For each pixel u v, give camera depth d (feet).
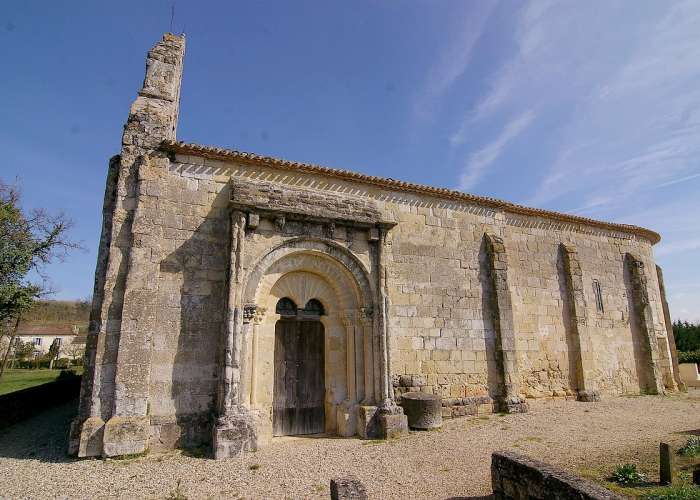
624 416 45.16
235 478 26.68
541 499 18.62
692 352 108.17
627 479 24.61
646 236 71.51
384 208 46.37
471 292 49.14
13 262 61.46
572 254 58.75
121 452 30.04
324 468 28.71
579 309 57.26
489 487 24.67
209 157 38.19
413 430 39.52
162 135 36.65
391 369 40.22
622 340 62.90
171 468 28.32
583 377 55.01
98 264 34.12
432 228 48.67
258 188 37.47
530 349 53.42
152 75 39.11
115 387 30.91
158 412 32.37
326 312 41.16
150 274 33.60
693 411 48.34
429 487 25.14
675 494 20.88
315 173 42.78
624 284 65.87
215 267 36.37
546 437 36.24
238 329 34.04
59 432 39.47
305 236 38.68
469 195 50.88
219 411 32.81
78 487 24.81
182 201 36.35
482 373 47.52
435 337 45.80
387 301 40.75
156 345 33.22
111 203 35.47
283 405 38.06
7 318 67.77
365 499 19.19
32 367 140.15
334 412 39.27
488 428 39.93
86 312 220.23
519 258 55.67
